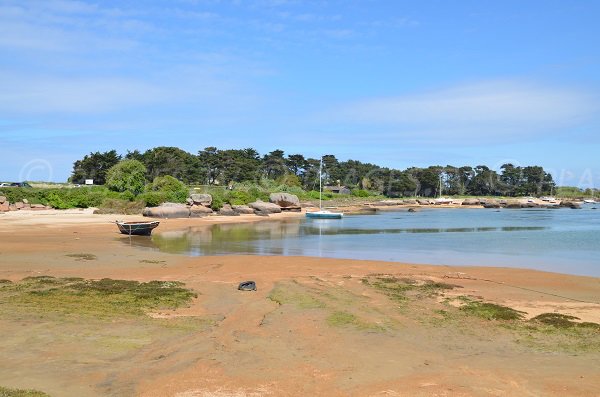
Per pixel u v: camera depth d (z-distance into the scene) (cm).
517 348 1268
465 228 5950
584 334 1396
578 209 13512
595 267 2833
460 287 2100
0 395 873
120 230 4212
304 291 1947
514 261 3062
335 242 4147
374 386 984
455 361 1152
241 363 1105
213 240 4128
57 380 974
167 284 2020
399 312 1623
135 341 1252
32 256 2828
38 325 1354
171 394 929
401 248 3753
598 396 957
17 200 6256
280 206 8862
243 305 1686
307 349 1216
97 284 1966
